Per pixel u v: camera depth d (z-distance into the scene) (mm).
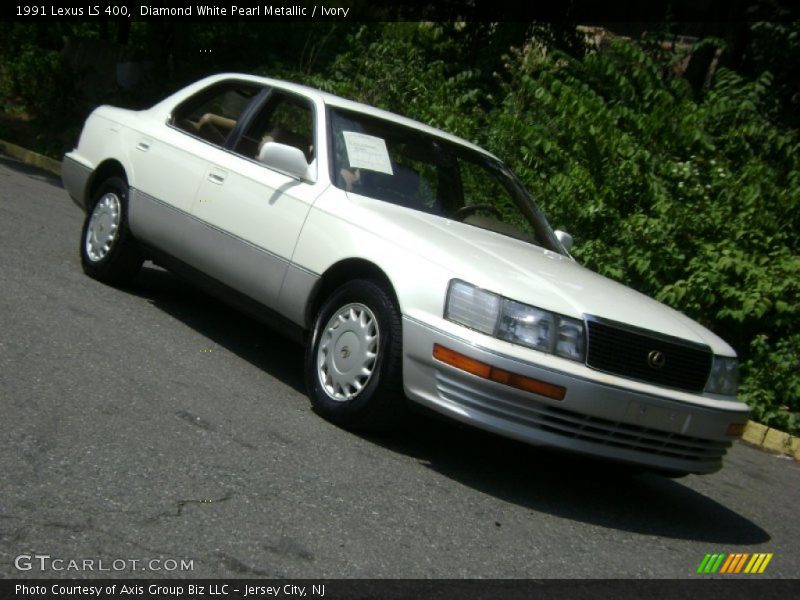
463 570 4125
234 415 5469
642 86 11445
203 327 7324
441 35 19438
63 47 22938
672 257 9445
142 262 7758
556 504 5352
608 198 10102
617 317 5270
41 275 7637
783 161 10648
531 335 5090
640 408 5137
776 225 9562
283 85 7066
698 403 5312
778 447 8344
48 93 19156
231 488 4453
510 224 6680
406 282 5383
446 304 5211
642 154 10047
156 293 8000
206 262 6789
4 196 11117
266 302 6328
